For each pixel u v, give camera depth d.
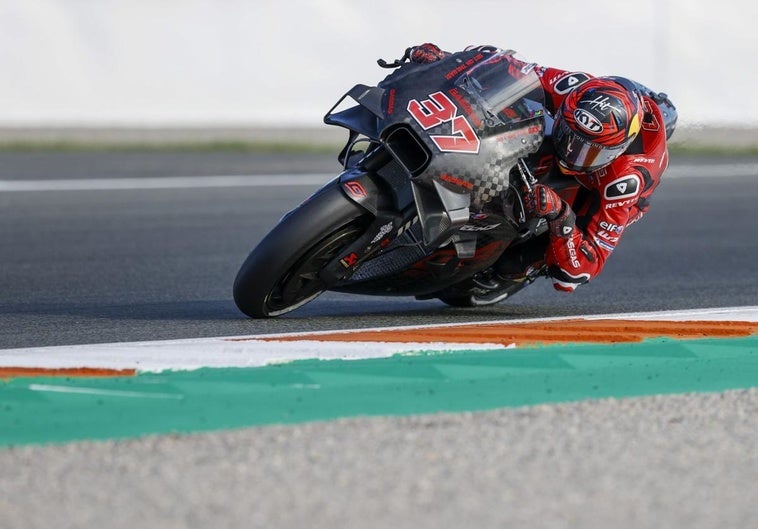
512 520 9.73
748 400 13.81
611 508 10.09
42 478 10.59
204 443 11.68
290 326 18.67
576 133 16.83
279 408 12.99
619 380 14.65
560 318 19.58
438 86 16.86
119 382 13.95
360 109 17.47
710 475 11.02
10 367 14.69
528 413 13.00
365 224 17.28
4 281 24.70
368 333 17.36
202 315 20.17
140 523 9.52
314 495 10.20
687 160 58.19
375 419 12.63
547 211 16.94
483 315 20.52
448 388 14.01
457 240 17.45
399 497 10.20
